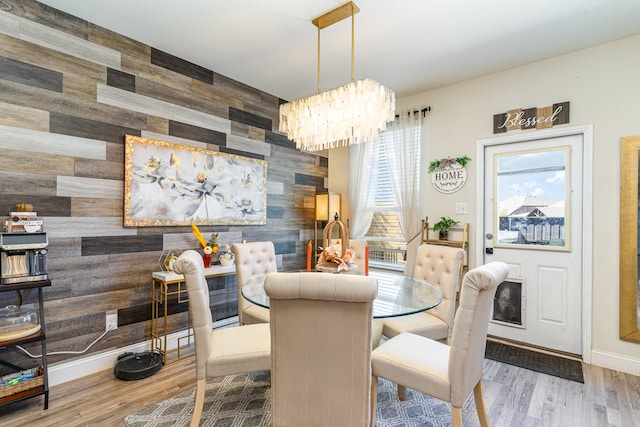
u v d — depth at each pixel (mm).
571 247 2832
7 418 1865
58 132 2273
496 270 1492
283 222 4016
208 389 2225
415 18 2336
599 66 2668
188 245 3041
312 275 1256
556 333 2896
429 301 1872
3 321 1946
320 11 2273
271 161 3871
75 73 2348
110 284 2529
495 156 3244
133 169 2627
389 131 4023
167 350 2818
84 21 2389
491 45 2699
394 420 1908
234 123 3453
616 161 2592
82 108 2383
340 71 3240
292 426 1401
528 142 3051
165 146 2834
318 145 2686
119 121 2576
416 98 3758
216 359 1728
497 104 3191
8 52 2074
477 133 3307
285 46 2762
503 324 3180
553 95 2879
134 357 2545
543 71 2936
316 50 2826
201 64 3107
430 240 3555
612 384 2330
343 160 4578
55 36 2258
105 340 2504
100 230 2473
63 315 2299
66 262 2311
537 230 3002
